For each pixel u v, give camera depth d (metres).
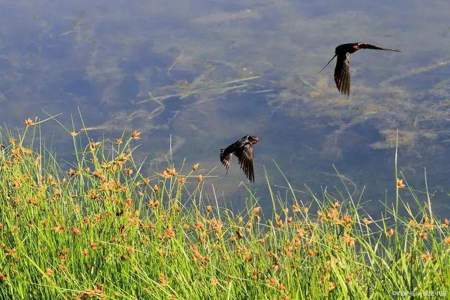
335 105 18.62
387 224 13.30
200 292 6.60
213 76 21.05
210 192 15.22
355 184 15.30
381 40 21.64
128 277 6.92
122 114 19.47
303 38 22.66
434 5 23.62
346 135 17.23
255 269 6.95
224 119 18.83
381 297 6.32
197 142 17.83
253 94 19.78
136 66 22.00
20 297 6.93
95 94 20.61
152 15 25.33
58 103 20.27
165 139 18.08
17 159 8.81
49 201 8.27
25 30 24.77
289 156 16.73
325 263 6.69
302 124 18.02
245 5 25.48
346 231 7.07
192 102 19.77
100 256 7.30
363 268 6.84
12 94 20.84
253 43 22.73
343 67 4.82
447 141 16.41
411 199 14.42
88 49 23.20
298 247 7.05
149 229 7.88
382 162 16.02
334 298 6.45
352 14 23.73
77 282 6.73
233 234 7.67
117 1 26.67
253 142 5.07
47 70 22.12
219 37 23.33
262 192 15.20
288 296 6.23
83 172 8.46
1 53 23.33
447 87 18.72
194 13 25.23
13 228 7.48
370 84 19.41
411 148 16.36
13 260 7.24
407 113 17.80
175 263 7.04
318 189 15.25
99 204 8.14
